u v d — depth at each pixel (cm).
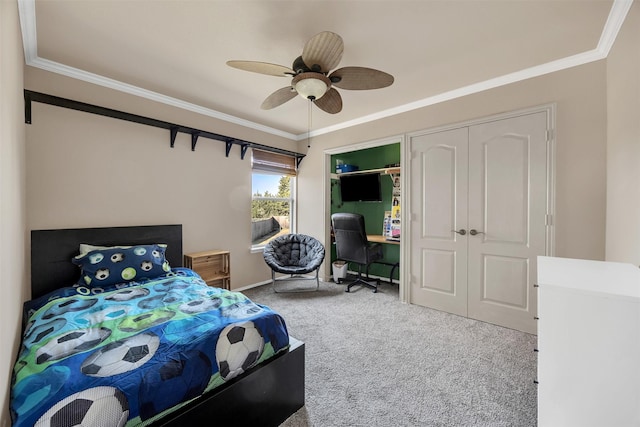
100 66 233
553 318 105
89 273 215
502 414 150
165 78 255
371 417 149
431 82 264
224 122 359
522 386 174
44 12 165
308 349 220
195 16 172
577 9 165
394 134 334
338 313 296
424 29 184
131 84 268
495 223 264
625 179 172
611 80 197
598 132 212
